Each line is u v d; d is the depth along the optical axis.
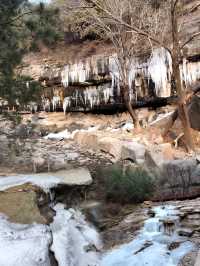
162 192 6.80
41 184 5.21
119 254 4.65
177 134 10.80
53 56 17.80
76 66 15.94
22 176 5.98
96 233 5.21
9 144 8.77
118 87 14.75
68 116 16.52
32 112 16.34
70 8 14.09
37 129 13.48
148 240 4.84
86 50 17.77
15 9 7.83
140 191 6.42
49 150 9.52
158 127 11.40
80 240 4.79
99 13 13.24
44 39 7.95
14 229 4.03
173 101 13.80
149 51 13.83
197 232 4.79
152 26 13.41
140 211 5.86
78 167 7.68
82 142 10.62
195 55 12.86
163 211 5.66
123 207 6.18
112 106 15.47
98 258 4.65
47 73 16.80
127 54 13.13
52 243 4.04
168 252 4.44
